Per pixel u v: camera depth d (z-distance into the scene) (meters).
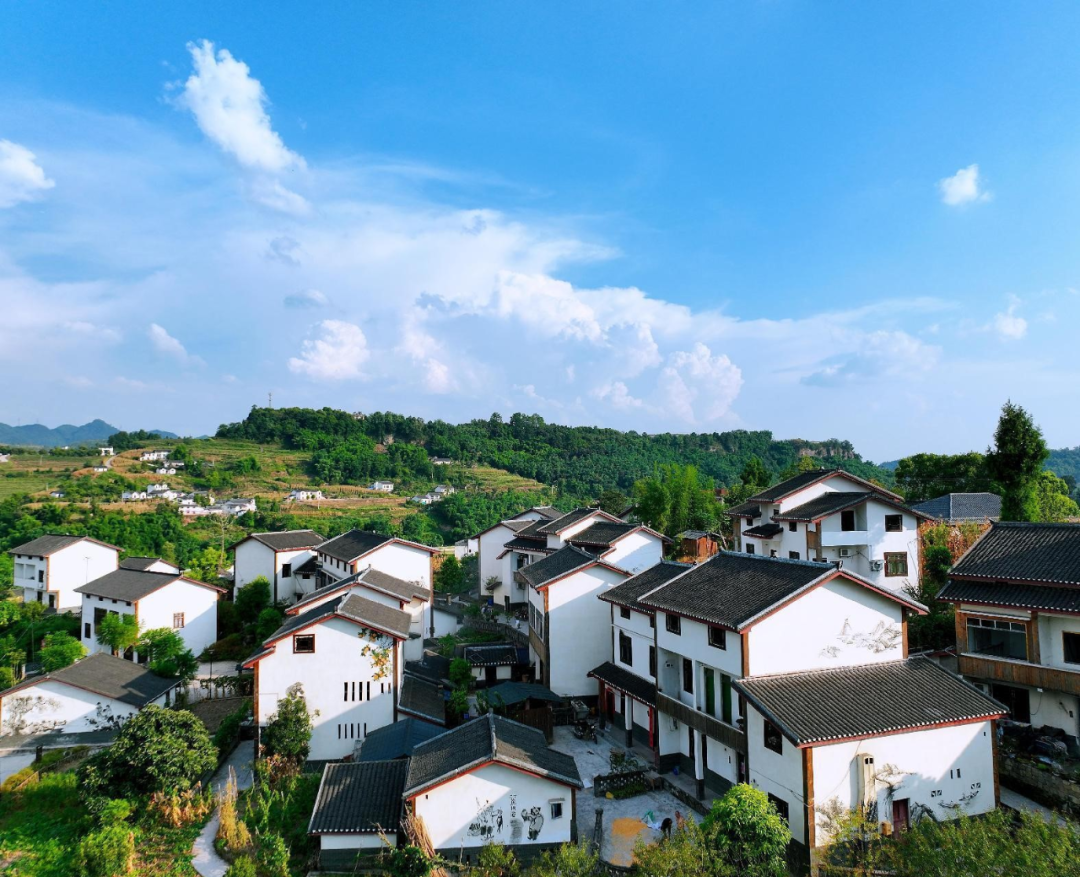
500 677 41.59
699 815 24.77
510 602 55.12
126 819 26.14
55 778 30.73
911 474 70.81
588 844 22.67
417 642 45.09
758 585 25.73
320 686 31.88
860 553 43.94
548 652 36.72
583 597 37.31
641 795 26.80
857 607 24.31
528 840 22.48
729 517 60.16
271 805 26.56
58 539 66.19
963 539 42.38
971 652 28.28
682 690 28.06
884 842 19.14
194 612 52.72
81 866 22.30
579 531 50.09
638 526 45.44
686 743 27.80
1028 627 26.12
